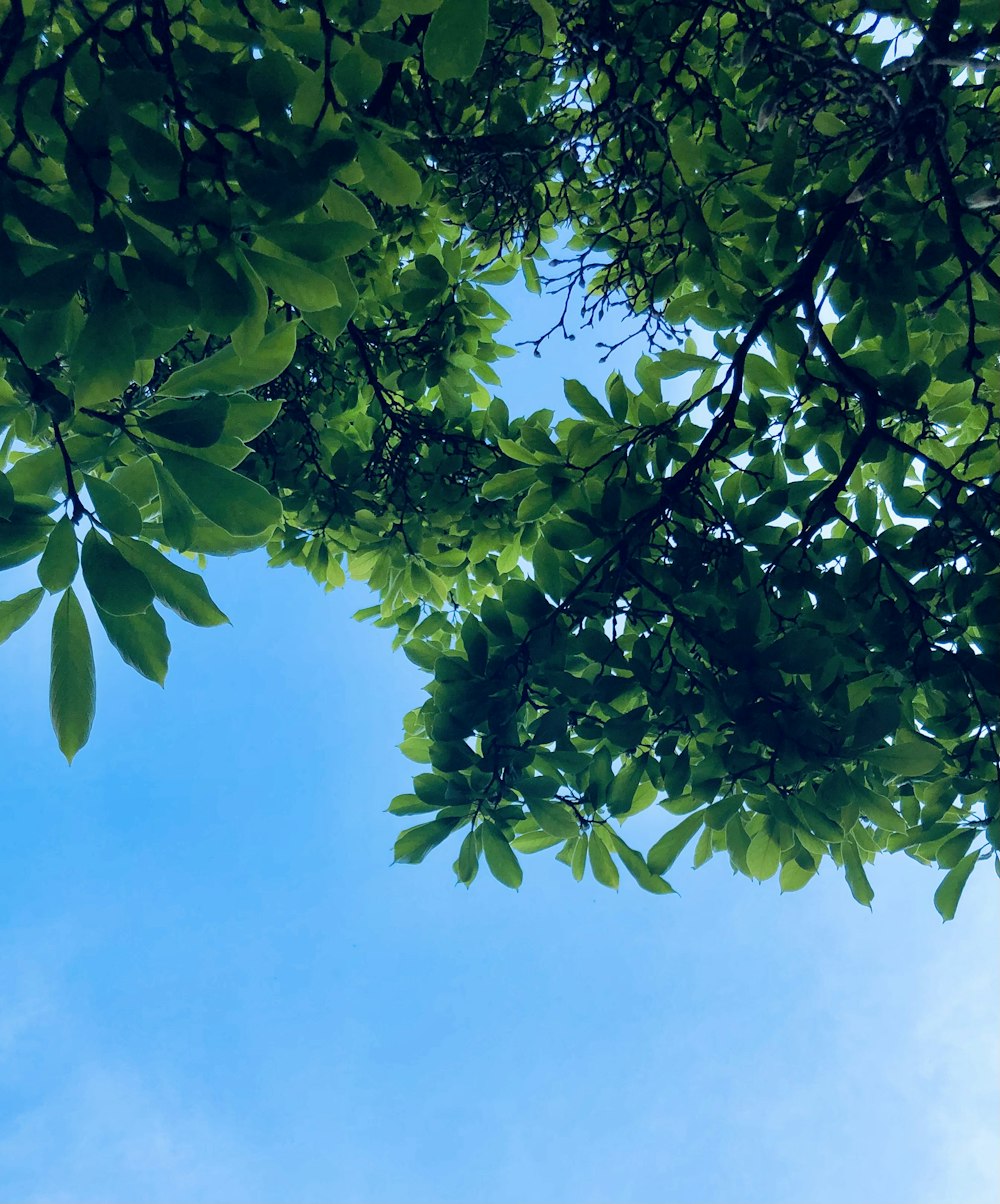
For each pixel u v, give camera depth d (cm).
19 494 205
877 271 361
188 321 168
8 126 183
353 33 173
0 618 213
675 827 362
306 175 164
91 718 204
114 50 189
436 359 546
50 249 171
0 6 186
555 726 351
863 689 360
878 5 331
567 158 486
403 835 365
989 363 396
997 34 292
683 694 349
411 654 374
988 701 367
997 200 310
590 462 395
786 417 401
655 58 446
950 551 377
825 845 353
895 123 306
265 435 550
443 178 522
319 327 190
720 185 397
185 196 165
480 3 169
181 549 212
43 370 215
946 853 373
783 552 378
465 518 538
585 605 368
